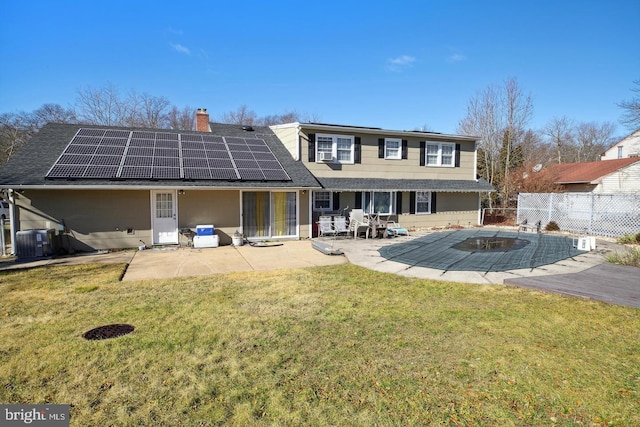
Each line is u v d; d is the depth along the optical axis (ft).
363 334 15.30
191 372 11.96
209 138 48.73
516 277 25.13
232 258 33.68
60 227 35.55
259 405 10.11
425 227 58.18
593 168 88.17
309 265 30.60
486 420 9.45
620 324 16.26
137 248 38.63
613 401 10.23
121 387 11.03
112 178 35.68
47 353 13.32
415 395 10.63
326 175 51.37
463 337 14.94
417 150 57.52
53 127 43.78
